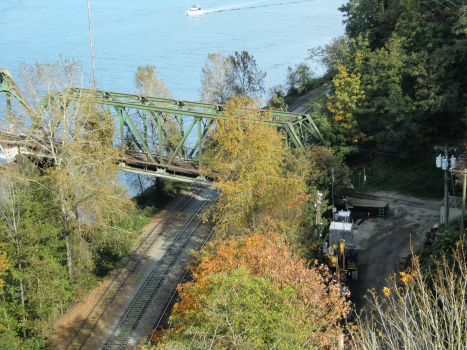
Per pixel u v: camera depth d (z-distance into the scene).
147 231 44.88
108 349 30.17
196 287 20.36
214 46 151.75
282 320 16.09
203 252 28.47
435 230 35.97
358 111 48.16
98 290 36.25
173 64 124.75
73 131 34.84
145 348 17.38
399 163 49.56
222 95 74.38
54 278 31.75
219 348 15.30
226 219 30.92
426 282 24.41
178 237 43.25
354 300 29.39
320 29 178.88
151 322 32.38
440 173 46.12
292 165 37.25
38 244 32.69
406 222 40.44
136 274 37.97
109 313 33.66
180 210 49.12
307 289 19.62
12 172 32.12
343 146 49.25
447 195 31.16
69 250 34.50
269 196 30.44
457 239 27.11
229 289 17.47
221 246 25.14
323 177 39.91
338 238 33.66
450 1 50.22
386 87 48.56
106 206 34.19
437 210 42.38
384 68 48.62
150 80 56.34
